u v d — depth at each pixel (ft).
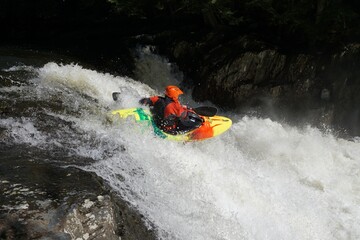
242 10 35.24
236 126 25.81
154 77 34.83
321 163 22.81
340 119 31.01
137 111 20.20
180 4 37.78
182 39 35.01
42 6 45.21
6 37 42.19
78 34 40.63
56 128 17.10
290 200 18.07
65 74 25.22
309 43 32.63
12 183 12.01
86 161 14.65
